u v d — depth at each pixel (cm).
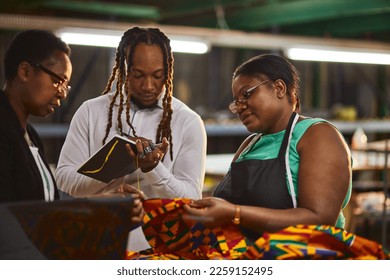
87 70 984
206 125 923
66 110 975
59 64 210
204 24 1152
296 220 193
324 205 196
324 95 1280
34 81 207
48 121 980
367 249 183
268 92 216
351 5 917
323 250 181
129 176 266
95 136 271
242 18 1095
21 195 196
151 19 1138
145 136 269
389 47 855
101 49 1073
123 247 174
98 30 618
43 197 205
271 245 177
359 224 724
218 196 220
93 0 954
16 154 195
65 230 165
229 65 1191
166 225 211
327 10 952
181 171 270
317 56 826
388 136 1127
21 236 159
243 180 213
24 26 588
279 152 212
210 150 1157
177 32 678
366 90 1292
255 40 754
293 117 216
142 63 256
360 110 1291
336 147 204
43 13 1037
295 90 221
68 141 275
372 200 678
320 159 201
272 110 216
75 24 607
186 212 198
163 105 268
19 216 159
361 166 711
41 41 208
